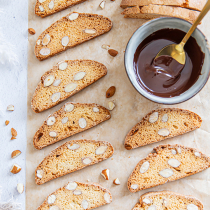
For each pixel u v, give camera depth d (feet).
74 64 1.71
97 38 1.73
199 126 1.68
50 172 1.70
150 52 1.62
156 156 1.68
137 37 1.58
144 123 1.68
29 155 1.72
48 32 1.73
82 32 1.72
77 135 1.71
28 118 1.73
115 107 1.70
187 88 1.59
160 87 1.61
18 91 1.73
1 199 1.70
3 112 1.73
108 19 1.70
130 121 1.70
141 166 1.68
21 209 1.69
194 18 1.64
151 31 1.60
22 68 1.74
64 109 1.70
